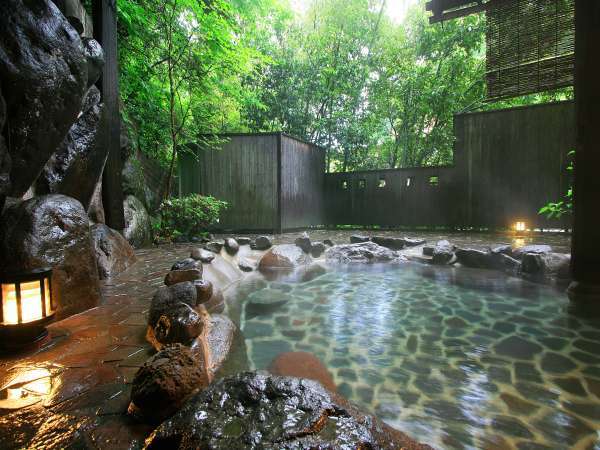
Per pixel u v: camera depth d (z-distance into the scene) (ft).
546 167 27.50
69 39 10.80
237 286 14.90
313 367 7.49
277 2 34.63
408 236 27.61
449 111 39.01
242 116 41.81
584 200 10.68
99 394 5.33
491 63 17.72
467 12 17.46
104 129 15.72
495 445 5.06
